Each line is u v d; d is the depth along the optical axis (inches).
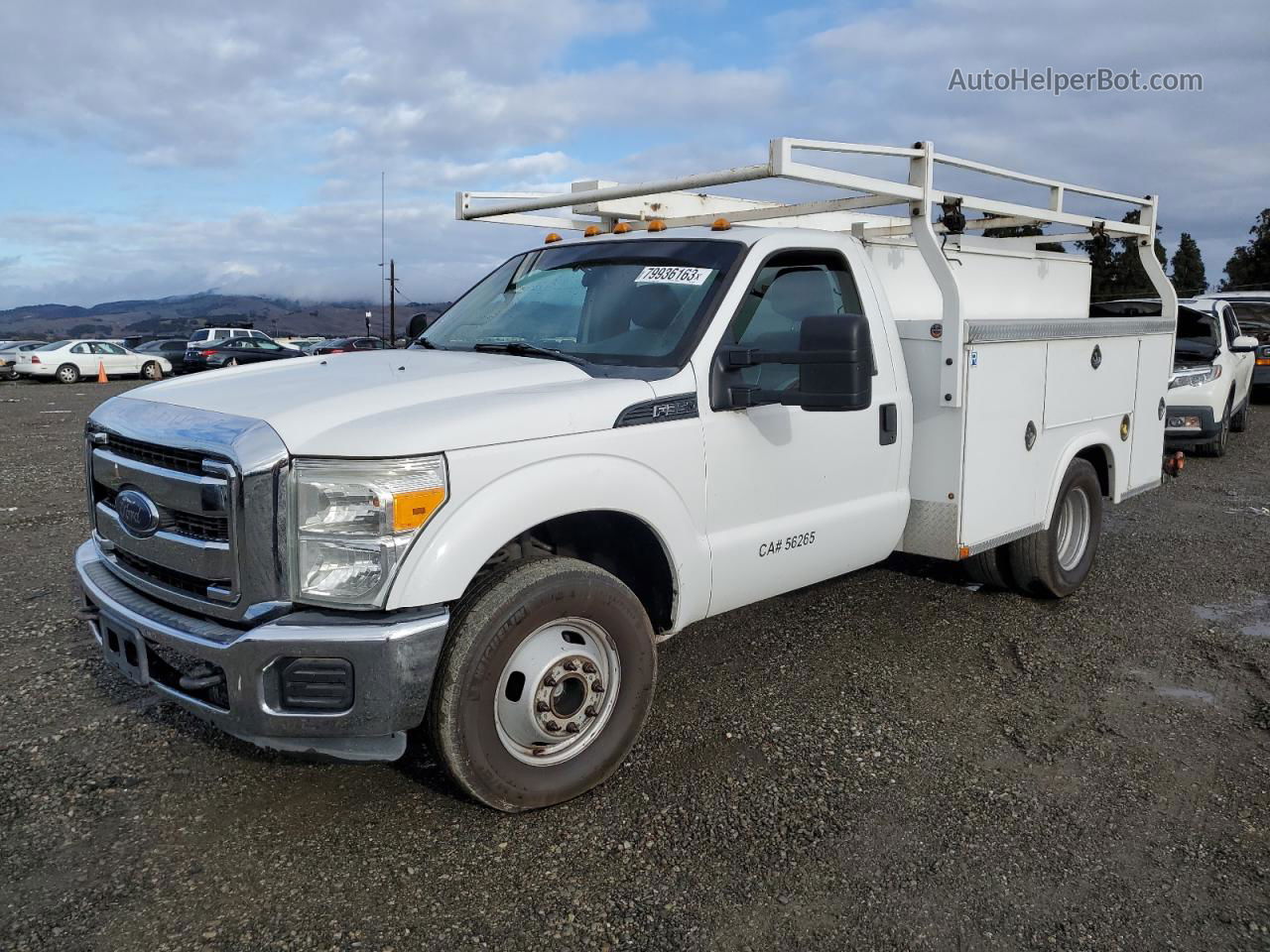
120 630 133.6
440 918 113.7
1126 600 237.5
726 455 154.9
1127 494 252.2
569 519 145.3
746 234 169.3
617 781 145.9
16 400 925.2
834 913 115.0
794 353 143.3
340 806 138.6
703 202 234.5
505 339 174.1
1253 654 201.3
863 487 180.9
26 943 108.8
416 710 121.3
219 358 1277.1
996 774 149.6
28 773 148.0
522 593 128.2
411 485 119.2
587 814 136.6
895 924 113.2
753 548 160.7
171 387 151.4
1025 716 170.7
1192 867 125.6
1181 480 409.1
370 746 126.0
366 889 119.3
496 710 129.6
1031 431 204.8
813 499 171.0
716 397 152.8
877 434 181.3
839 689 180.7
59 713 169.2
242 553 120.1
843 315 139.9
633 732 143.7
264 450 119.0
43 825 133.5
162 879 121.3
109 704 173.0
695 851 127.7
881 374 182.1
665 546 147.5
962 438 184.4
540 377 145.3
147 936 110.3
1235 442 526.6
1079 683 185.8
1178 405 446.3
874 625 215.9
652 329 158.7
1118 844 130.6
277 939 109.9
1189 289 2484.0
